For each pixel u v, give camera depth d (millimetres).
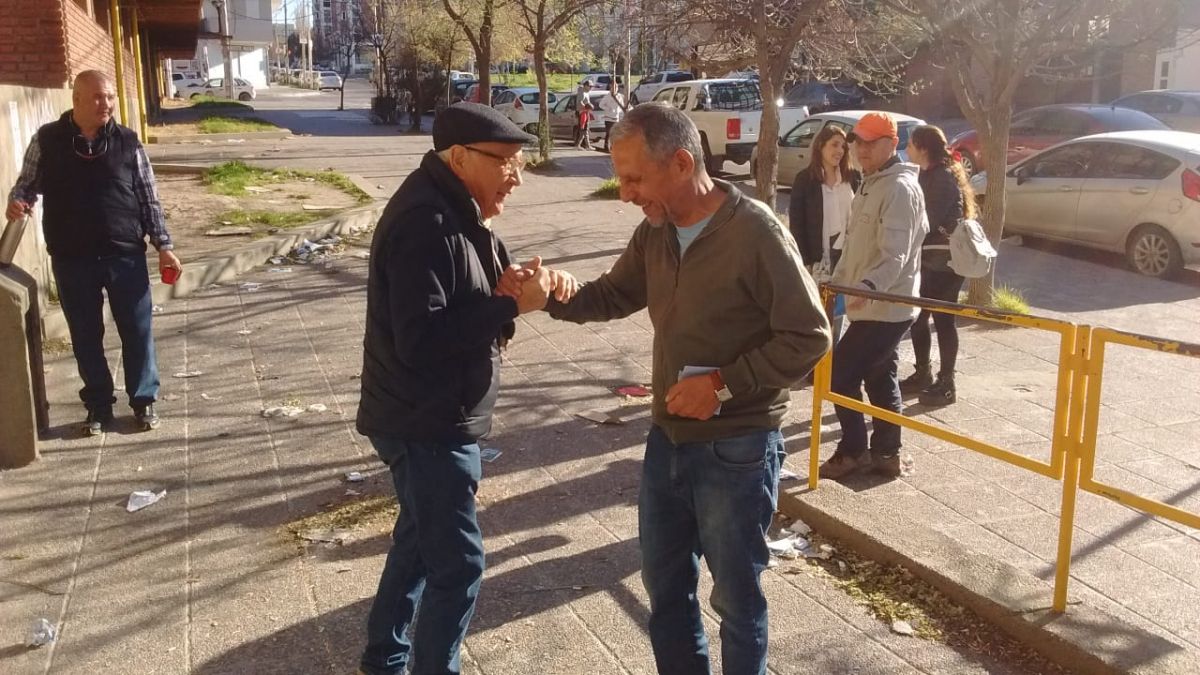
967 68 9680
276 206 14055
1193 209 11195
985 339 8719
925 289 6809
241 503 5156
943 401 6992
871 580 4359
